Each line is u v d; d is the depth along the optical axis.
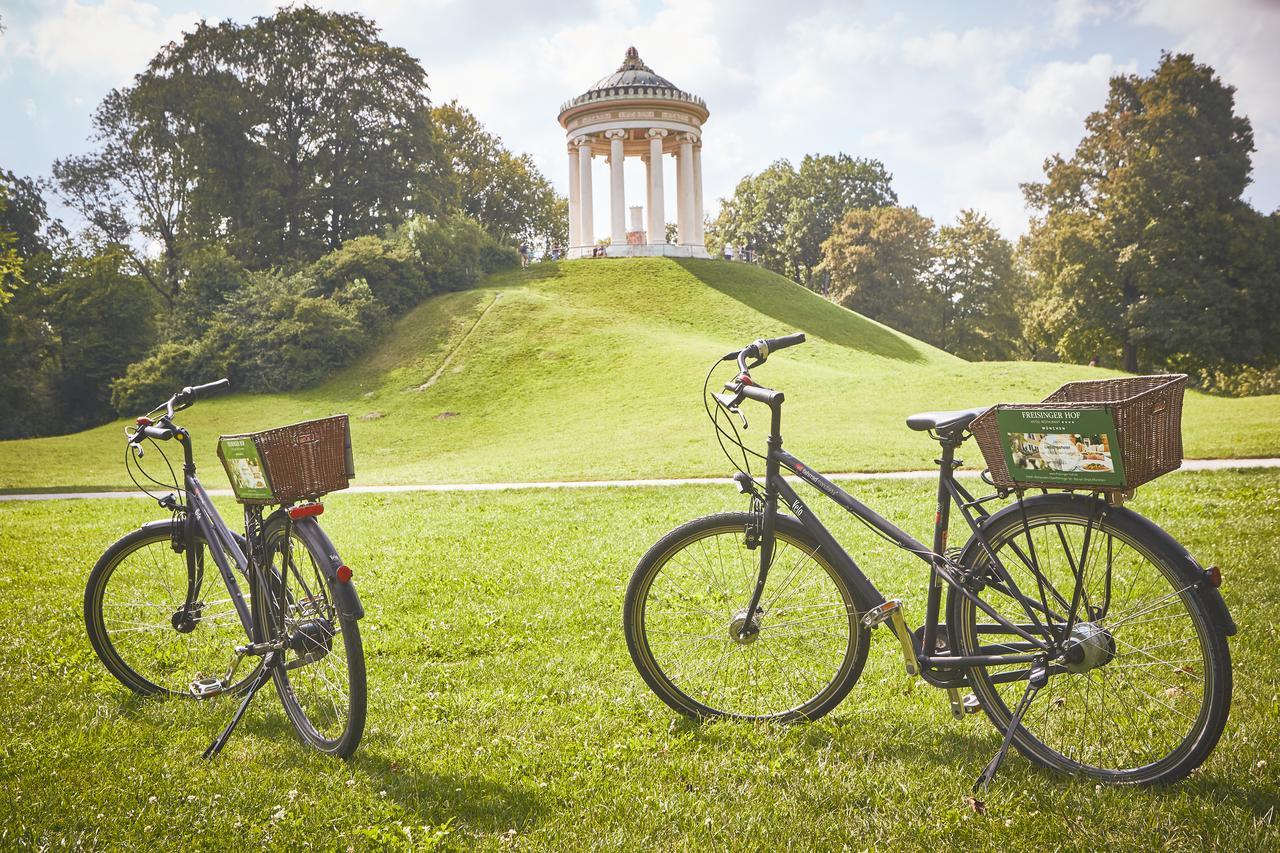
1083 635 3.17
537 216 69.75
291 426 3.61
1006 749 3.22
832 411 26.28
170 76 50.41
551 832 2.91
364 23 54.41
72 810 3.09
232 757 3.58
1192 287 42.84
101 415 44.78
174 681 4.43
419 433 32.66
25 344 42.34
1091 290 45.28
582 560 7.70
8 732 3.82
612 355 38.84
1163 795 2.99
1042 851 2.70
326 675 3.77
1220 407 23.27
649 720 3.88
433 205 54.94
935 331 59.91
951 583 3.42
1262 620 4.79
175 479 4.44
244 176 50.53
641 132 59.38
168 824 3.00
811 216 69.25
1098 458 3.02
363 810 3.09
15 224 48.81
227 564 4.11
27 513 14.52
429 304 46.78
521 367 38.78
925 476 14.98
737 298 49.44
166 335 43.41
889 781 3.18
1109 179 46.31
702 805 3.05
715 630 3.95
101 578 4.40
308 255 50.34
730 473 17.70
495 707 4.07
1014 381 28.05
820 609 3.82
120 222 53.03
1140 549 3.11
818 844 2.79
